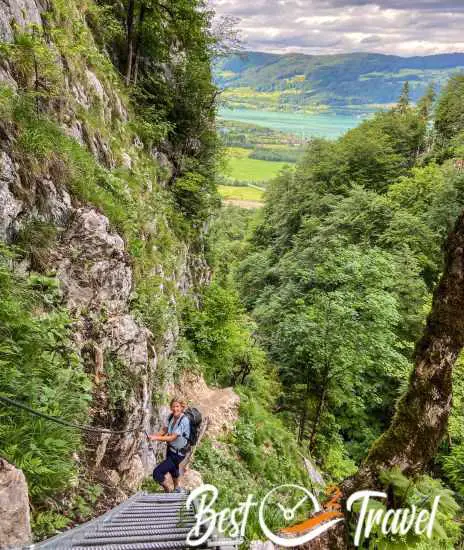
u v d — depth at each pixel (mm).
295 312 22297
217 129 27797
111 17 19125
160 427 10594
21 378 5285
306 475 16031
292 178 66562
